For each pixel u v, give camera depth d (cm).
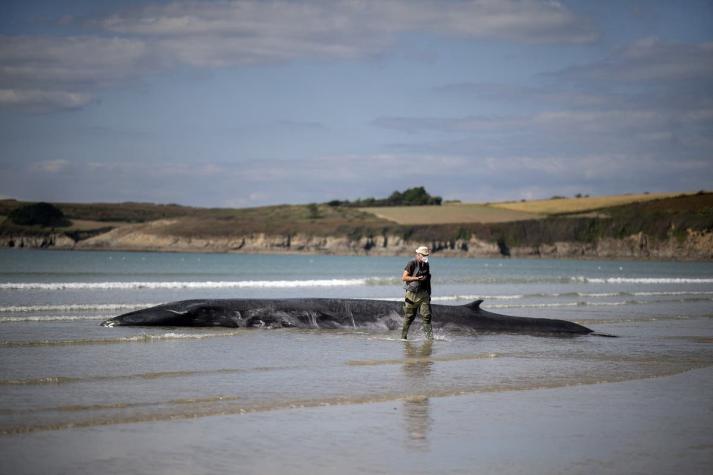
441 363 4878
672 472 2575
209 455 2636
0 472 2373
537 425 3180
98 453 2619
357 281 16200
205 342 5647
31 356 4650
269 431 2983
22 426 2908
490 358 5169
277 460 2602
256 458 2617
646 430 3145
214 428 3003
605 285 17725
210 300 6950
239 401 3491
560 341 6309
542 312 8844
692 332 7112
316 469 2509
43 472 2395
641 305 10506
